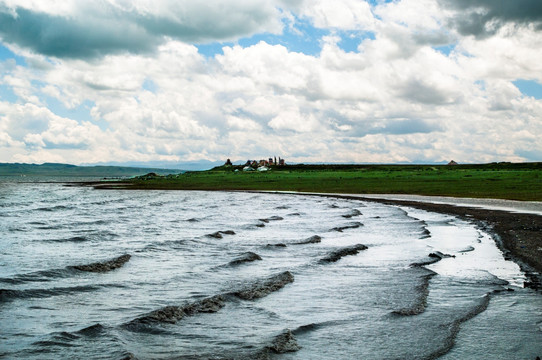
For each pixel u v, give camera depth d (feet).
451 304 43.50
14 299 43.86
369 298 45.83
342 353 30.99
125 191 380.58
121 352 30.12
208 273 57.47
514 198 217.77
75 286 49.85
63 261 65.00
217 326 36.47
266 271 59.00
